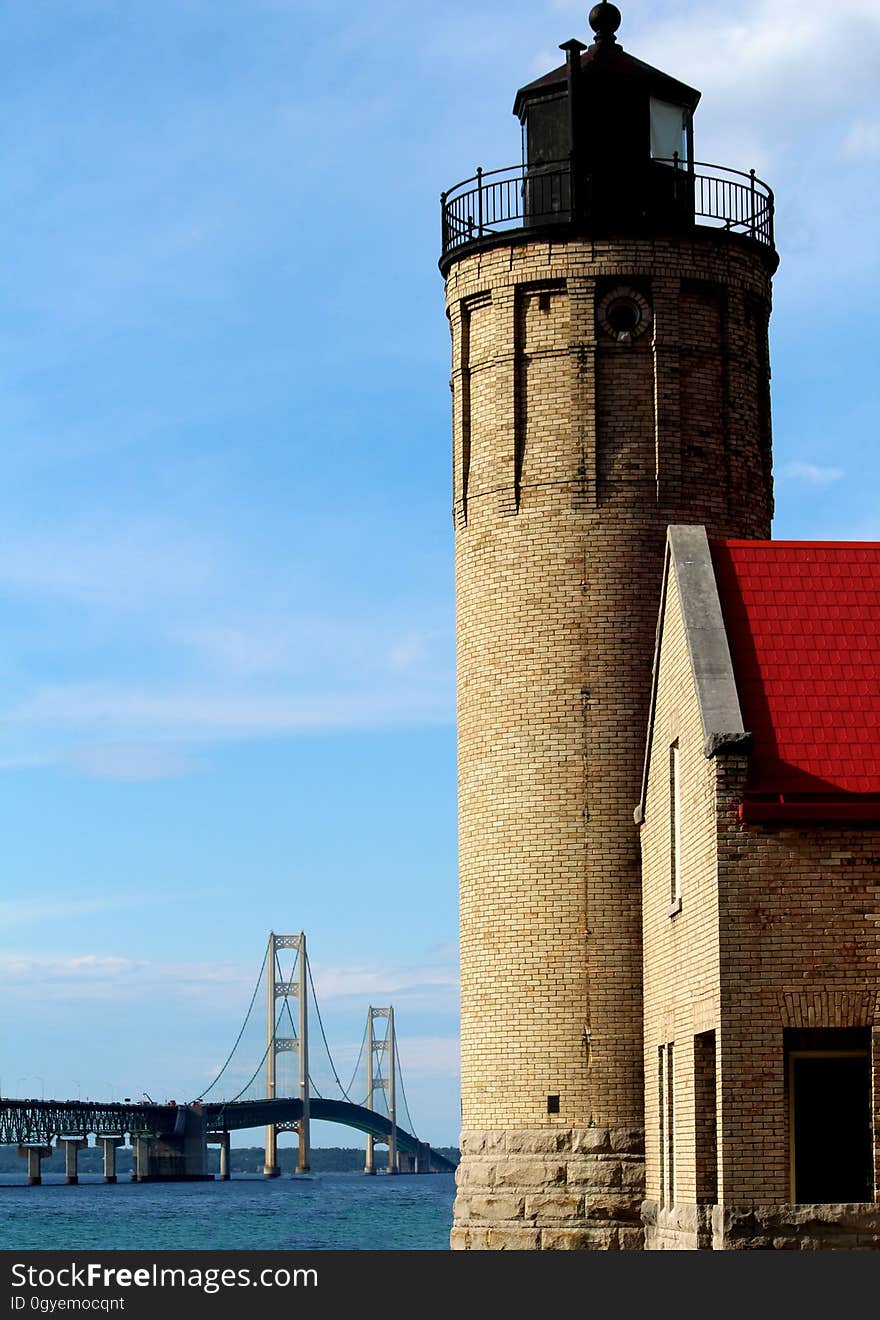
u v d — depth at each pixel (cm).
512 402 4678
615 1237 4288
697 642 3541
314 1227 10281
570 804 4491
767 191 4891
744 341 4766
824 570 3706
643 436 4622
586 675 4528
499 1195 4400
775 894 3281
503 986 4500
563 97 4803
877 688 3503
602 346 4650
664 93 4834
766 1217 3206
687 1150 3644
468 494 4753
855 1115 3306
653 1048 4156
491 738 4609
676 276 4669
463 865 4669
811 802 3309
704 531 3775
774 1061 3244
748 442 4744
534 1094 4422
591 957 4425
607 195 4731
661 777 4038
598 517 4578
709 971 3369
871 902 3278
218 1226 10469
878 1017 3247
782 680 3509
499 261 4731
